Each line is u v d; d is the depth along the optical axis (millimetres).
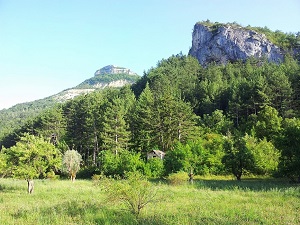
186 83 111312
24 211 16625
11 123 156625
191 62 148375
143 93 91625
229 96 88562
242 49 178875
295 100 73562
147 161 49750
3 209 17797
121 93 111062
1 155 32812
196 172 45781
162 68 139875
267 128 60938
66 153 48031
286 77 78062
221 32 190375
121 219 13695
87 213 15117
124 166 48969
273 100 74250
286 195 21203
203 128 73688
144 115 70375
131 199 14906
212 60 188500
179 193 23656
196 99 95500
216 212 15258
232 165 40469
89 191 27516
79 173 58438
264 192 23328
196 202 18938
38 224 13195
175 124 66375
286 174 34000
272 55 175500
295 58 158125
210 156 46688
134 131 75312
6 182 41219
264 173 42812
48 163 31109
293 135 34250
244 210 15578
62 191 28297
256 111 79062
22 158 29219
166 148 66812
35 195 25672
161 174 46562
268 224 12430
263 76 90562
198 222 12992
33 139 31984
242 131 68188
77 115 84062
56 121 84875
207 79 114562
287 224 12367
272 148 46250
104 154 55594
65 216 14875
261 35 183125
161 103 70875
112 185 15062
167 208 16656
